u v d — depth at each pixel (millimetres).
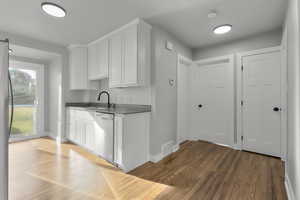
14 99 3518
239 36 2924
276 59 2633
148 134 2525
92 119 2725
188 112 3719
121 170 2150
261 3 1939
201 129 3609
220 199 1545
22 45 2934
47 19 2320
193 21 2398
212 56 3389
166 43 2709
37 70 3891
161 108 2607
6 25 2500
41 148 3027
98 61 3172
